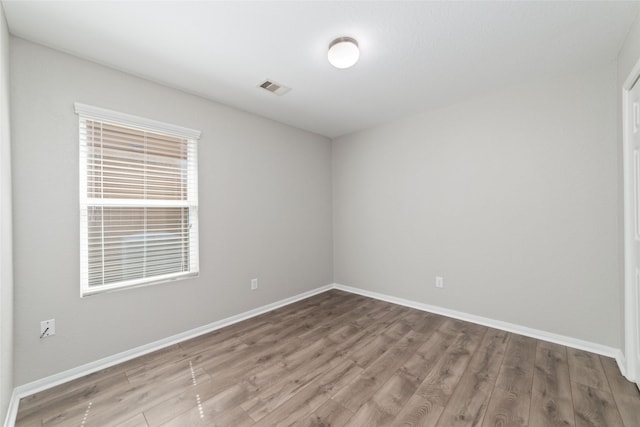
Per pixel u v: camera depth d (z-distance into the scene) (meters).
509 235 2.58
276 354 2.22
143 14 1.60
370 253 3.71
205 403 1.66
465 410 1.57
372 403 1.64
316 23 1.70
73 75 1.97
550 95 2.36
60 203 1.90
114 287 2.12
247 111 3.06
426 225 3.14
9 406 1.56
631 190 1.84
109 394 1.75
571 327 2.28
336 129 3.74
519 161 2.52
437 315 3.01
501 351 2.21
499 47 1.95
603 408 1.57
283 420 1.52
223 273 2.82
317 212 3.91
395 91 2.62
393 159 3.43
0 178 1.39
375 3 1.55
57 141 1.89
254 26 1.72
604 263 2.14
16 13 1.56
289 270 3.51
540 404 1.61
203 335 2.58
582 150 2.23
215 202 2.76
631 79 1.75
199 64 2.13
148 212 2.33
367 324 2.78
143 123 2.27
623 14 1.63
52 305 1.86
